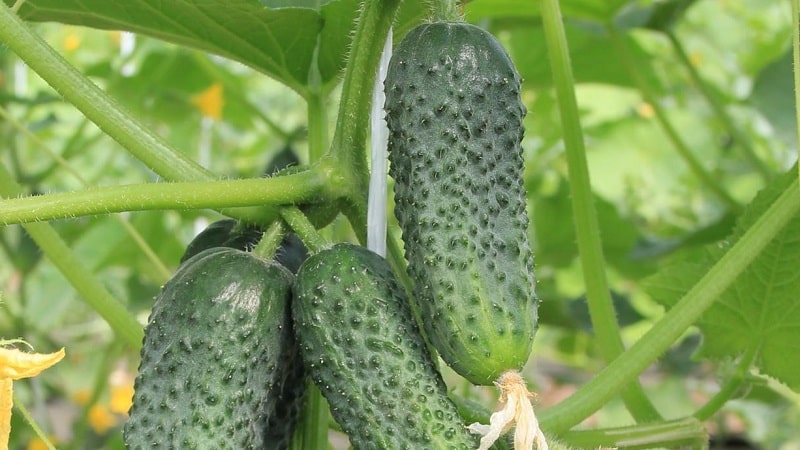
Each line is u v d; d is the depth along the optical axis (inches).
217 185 27.0
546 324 53.1
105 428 62.1
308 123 31.6
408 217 26.0
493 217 25.9
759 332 32.6
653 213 79.0
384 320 25.9
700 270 33.5
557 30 32.5
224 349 25.9
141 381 26.0
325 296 26.0
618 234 51.5
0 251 63.4
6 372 25.5
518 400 25.2
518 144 26.6
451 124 26.0
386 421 25.4
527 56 49.8
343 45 30.8
